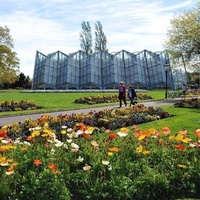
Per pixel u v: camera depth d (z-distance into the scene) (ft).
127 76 274.98
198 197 21.07
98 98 122.52
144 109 68.49
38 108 96.17
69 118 51.72
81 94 172.96
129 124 56.54
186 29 147.43
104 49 319.88
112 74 271.08
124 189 20.26
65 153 23.88
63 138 29.35
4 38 254.88
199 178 22.02
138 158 24.22
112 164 22.45
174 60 153.69
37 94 178.29
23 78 346.33
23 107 94.68
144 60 287.07
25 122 45.85
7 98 143.02
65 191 19.67
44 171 20.18
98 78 271.90
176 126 51.39
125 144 25.68
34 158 21.98
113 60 282.15
